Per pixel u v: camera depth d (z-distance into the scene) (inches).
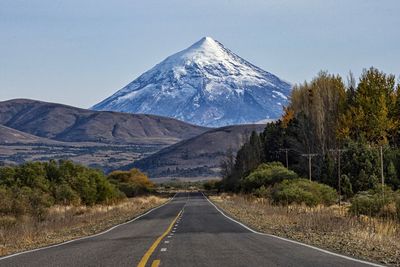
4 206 2146.9
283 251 856.9
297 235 1218.6
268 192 3508.9
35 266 745.6
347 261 717.9
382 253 833.5
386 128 3784.5
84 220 2135.8
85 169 3661.4
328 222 1418.6
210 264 714.2
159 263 732.7
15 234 1419.8
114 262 762.8
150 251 896.3
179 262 741.9
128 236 1314.0
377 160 3331.7
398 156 3371.1
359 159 3368.6
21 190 2423.7
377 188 2405.3
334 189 3191.4
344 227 1286.9
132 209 3174.2
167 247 966.4
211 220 1982.0
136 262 753.6
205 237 1200.2
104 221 2167.8
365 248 906.7
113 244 1075.9
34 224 1819.6
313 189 2901.1
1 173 3006.9
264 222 1781.5
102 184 3700.8
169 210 3004.4
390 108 3909.9
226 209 2930.6
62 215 2422.5
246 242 1043.3
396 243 975.0
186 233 1360.7
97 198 3651.6
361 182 3265.3
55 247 1067.9
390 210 1723.7
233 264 707.4
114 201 3838.6
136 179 7194.9
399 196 1834.4
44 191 3046.3
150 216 2447.1
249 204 3240.7
